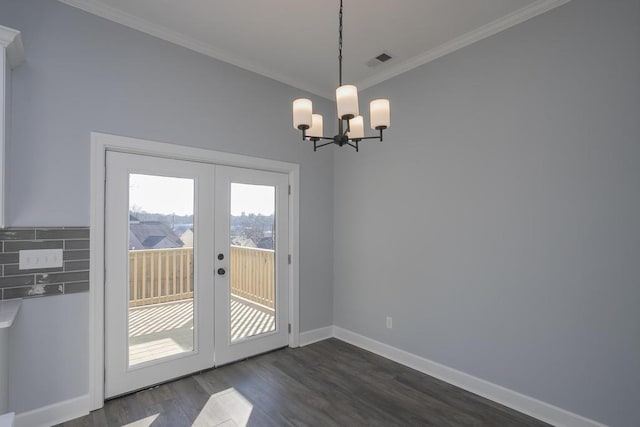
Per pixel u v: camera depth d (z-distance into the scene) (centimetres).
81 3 231
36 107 216
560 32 225
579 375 214
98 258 237
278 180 350
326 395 258
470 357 269
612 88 204
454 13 244
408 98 319
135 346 259
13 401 206
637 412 193
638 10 195
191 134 283
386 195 337
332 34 271
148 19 253
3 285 205
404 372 300
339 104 170
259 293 334
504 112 252
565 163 221
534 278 235
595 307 209
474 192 269
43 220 217
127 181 256
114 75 246
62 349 223
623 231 199
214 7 238
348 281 376
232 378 283
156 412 232
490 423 224
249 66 319
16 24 211
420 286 306
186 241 287
